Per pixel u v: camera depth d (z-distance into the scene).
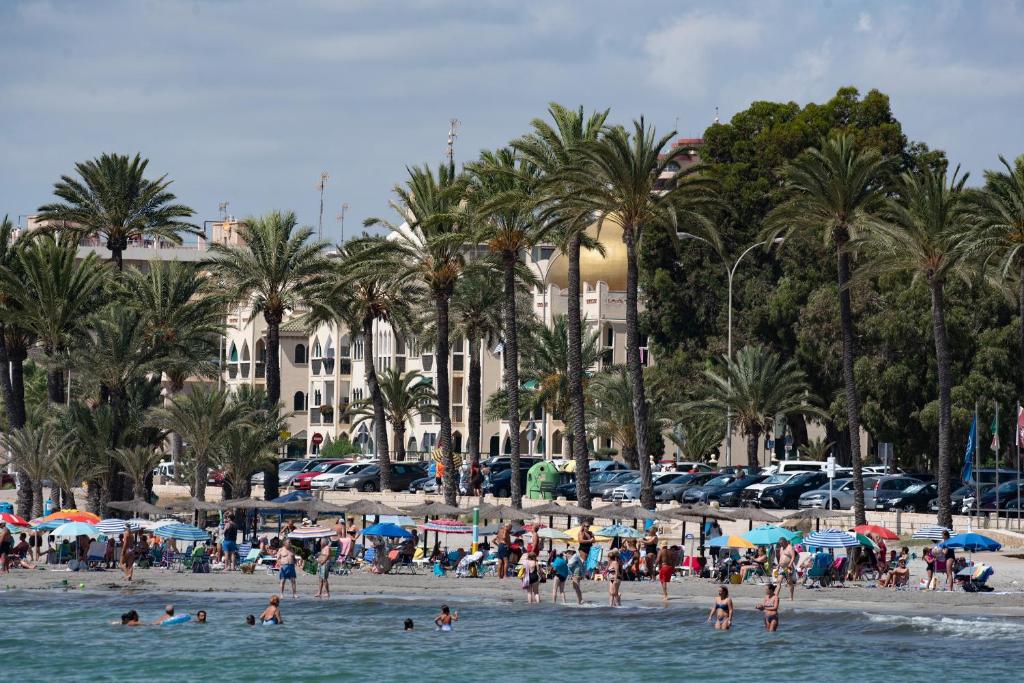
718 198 142.38
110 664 89.00
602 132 137.62
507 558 124.81
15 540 148.75
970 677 84.19
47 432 152.75
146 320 162.62
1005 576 118.38
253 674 86.50
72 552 132.00
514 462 154.75
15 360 162.25
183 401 153.88
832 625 100.56
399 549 127.81
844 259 142.00
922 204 137.88
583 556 122.56
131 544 122.50
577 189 136.12
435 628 100.56
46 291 152.50
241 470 157.12
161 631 99.81
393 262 161.50
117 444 153.50
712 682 83.50
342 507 130.50
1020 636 96.56
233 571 127.69
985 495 151.12
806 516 124.19
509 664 88.94
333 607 109.88
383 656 91.25
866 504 157.88
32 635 98.12
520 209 146.88
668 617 104.50
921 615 103.81
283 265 169.62
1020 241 129.00
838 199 138.50
